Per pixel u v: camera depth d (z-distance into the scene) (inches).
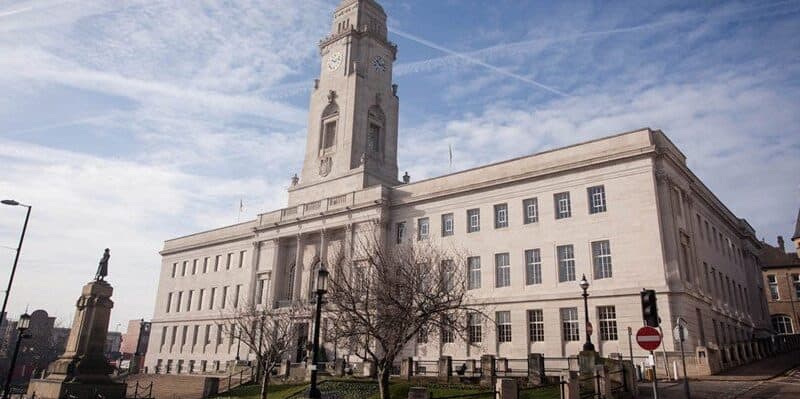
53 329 4749.0
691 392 1074.1
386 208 2315.5
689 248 1793.8
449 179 2202.3
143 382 2142.0
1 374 3432.6
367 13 2925.7
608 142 1814.7
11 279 1449.3
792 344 2471.7
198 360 3026.6
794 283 3351.4
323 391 1418.6
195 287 3280.0
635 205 1705.2
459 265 1870.1
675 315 1563.7
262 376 1904.5
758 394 1017.5
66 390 1486.2
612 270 1702.8
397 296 1240.2
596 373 955.3
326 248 2479.1
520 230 1935.3
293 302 2303.2
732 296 2295.8
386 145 2738.7
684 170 1872.5
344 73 2753.4
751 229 2832.2
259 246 2800.2
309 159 2760.8
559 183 1886.1
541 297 1811.0
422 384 1318.9
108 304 1674.5
